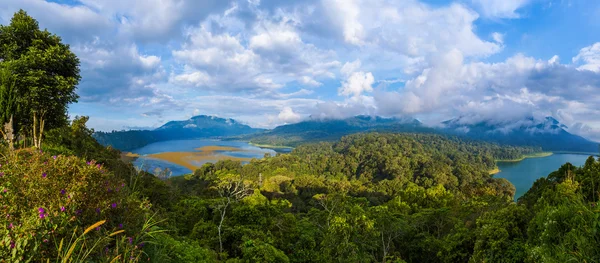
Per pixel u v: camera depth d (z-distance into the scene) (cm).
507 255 1525
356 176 11756
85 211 388
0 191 347
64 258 298
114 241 418
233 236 1911
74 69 1767
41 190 366
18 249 301
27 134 1545
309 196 7719
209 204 2583
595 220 378
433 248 2338
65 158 443
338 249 1884
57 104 1628
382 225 2284
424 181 9238
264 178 9862
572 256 383
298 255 1988
